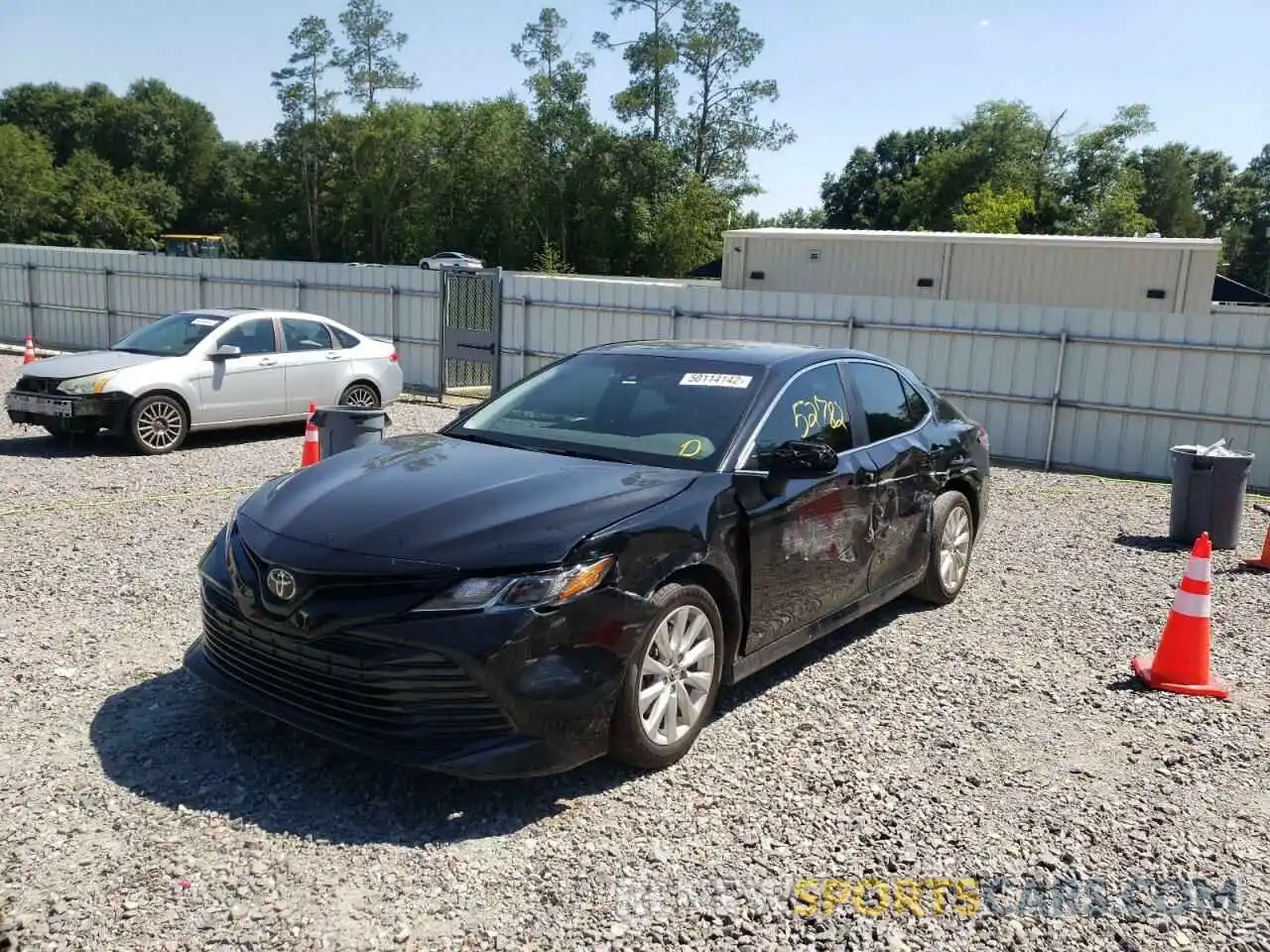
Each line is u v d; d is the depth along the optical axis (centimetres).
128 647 514
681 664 405
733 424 468
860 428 546
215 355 1109
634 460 456
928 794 396
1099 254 1722
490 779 360
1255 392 1150
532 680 354
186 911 305
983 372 1285
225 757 400
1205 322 1162
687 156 6919
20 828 345
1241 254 9175
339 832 351
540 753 357
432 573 356
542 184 6769
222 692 402
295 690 380
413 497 401
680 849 349
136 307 2083
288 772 390
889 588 566
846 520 507
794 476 443
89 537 724
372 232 7644
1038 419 1265
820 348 560
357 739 362
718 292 1423
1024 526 912
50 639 520
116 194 8475
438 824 358
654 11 6775
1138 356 1201
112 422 1054
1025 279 1789
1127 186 6556
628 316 1493
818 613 497
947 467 613
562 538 371
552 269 5491
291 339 1204
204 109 10619
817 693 493
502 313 1605
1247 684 530
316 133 7675
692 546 404
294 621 367
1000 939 309
